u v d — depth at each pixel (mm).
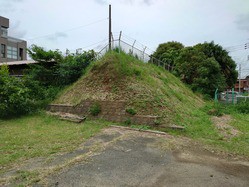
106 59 11367
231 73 24391
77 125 8008
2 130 7156
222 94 21016
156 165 4164
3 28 33656
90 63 13180
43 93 12086
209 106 12812
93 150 5043
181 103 10805
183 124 7559
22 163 4199
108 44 12953
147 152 4965
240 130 7617
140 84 9789
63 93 11828
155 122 7453
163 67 19234
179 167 4078
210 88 19562
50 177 3559
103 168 3977
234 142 6023
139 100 8625
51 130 7180
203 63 19656
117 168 3986
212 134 6793
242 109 12836
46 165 4086
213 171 3920
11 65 16688
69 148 5184
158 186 3309
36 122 8586
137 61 13203
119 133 6816
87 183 3369
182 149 5246
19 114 10242
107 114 8797
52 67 13812
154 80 11461
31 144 5543
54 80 13828
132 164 4199
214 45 23328
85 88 10703
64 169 3898
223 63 23391
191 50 21000
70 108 9984
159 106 8508
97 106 9141
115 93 9391
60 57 13688
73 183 3361
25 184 3293
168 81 14320
